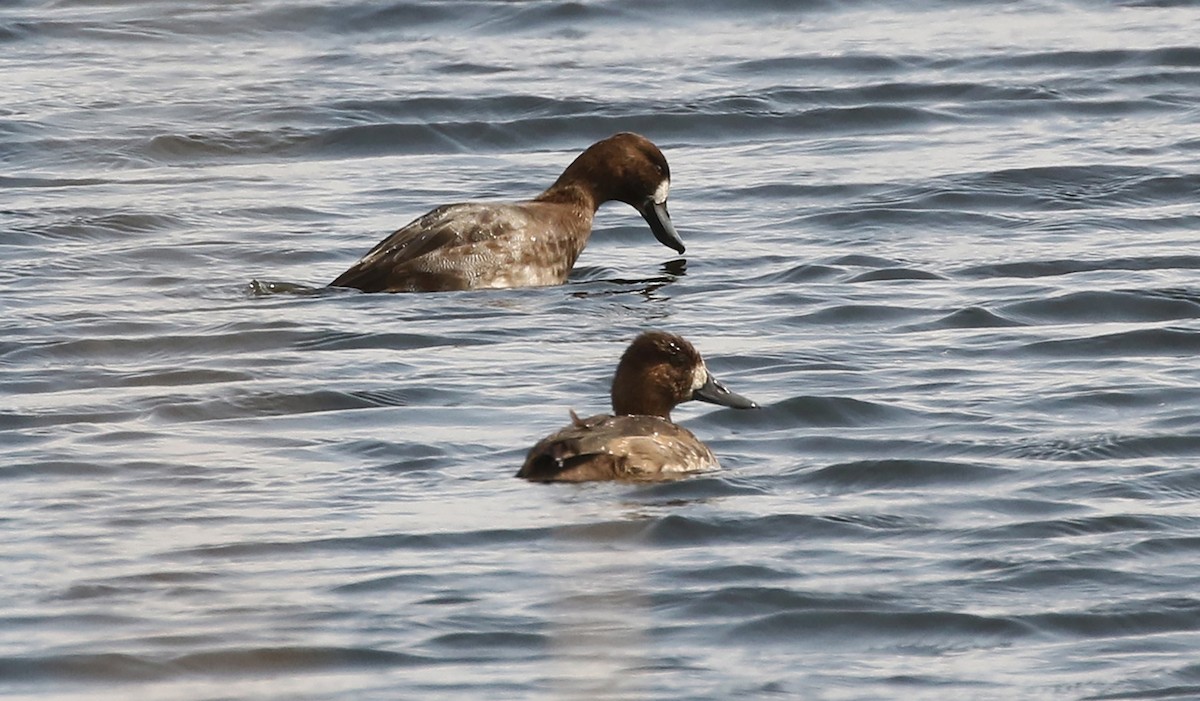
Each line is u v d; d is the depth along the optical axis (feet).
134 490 42.16
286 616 34.73
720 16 105.19
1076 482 42.68
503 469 43.86
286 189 77.05
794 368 53.11
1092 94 90.12
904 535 39.40
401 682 32.04
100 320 58.03
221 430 47.39
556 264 64.49
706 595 36.04
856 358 54.08
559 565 37.37
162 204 73.61
